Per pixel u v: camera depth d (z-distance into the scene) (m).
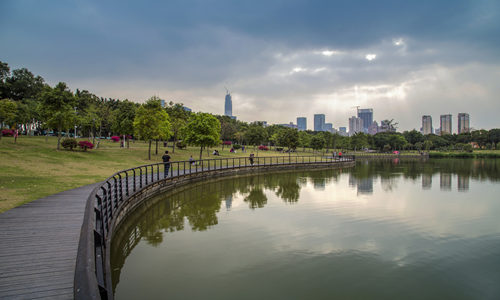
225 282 7.93
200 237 11.51
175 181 22.27
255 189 23.61
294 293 7.46
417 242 11.40
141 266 8.84
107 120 56.25
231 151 55.84
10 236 7.28
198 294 7.28
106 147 40.38
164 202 17.84
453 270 9.01
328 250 10.42
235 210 16.08
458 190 24.11
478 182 29.17
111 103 80.06
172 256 9.61
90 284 2.94
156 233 11.95
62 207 10.35
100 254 5.73
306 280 8.16
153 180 18.70
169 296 7.16
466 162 63.97
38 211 9.77
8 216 9.11
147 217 14.39
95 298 2.73
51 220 8.70
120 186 12.03
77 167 23.02
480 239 11.80
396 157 84.62
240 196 20.38
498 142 115.88
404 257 9.92
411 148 128.12
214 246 10.57
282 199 19.44
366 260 9.62
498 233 12.55
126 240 11.10
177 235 11.71
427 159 77.62
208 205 17.23
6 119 32.03
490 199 20.16
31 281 5.01
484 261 9.68
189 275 8.30
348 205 17.77
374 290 7.73
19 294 4.57
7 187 13.72
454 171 40.94
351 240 11.52
